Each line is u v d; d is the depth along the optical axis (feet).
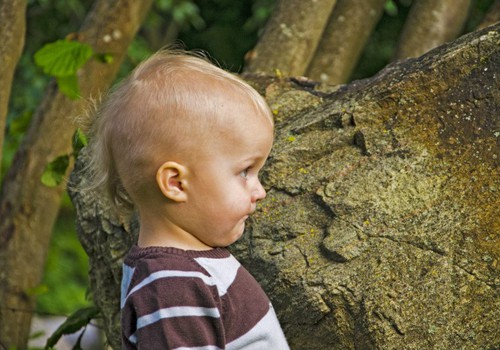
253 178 8.83
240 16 39.17
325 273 9.84
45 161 17.20
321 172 10.59
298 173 10.72
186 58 8.98
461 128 10.38
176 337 8.16
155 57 9.16
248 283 8.81
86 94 16.97
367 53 35.47
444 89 10.58
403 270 9.69
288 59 15.62
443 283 9.60
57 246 38.83
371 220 10.03
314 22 15.80
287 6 15.97
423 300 9.55
